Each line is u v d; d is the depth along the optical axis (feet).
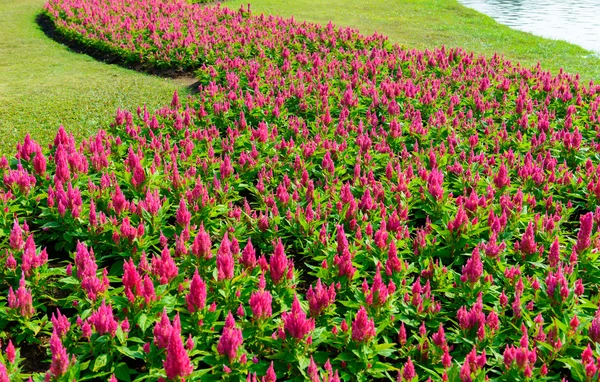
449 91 41.04
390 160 27.86
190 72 51.37
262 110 36.14
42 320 16.71
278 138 31.94
